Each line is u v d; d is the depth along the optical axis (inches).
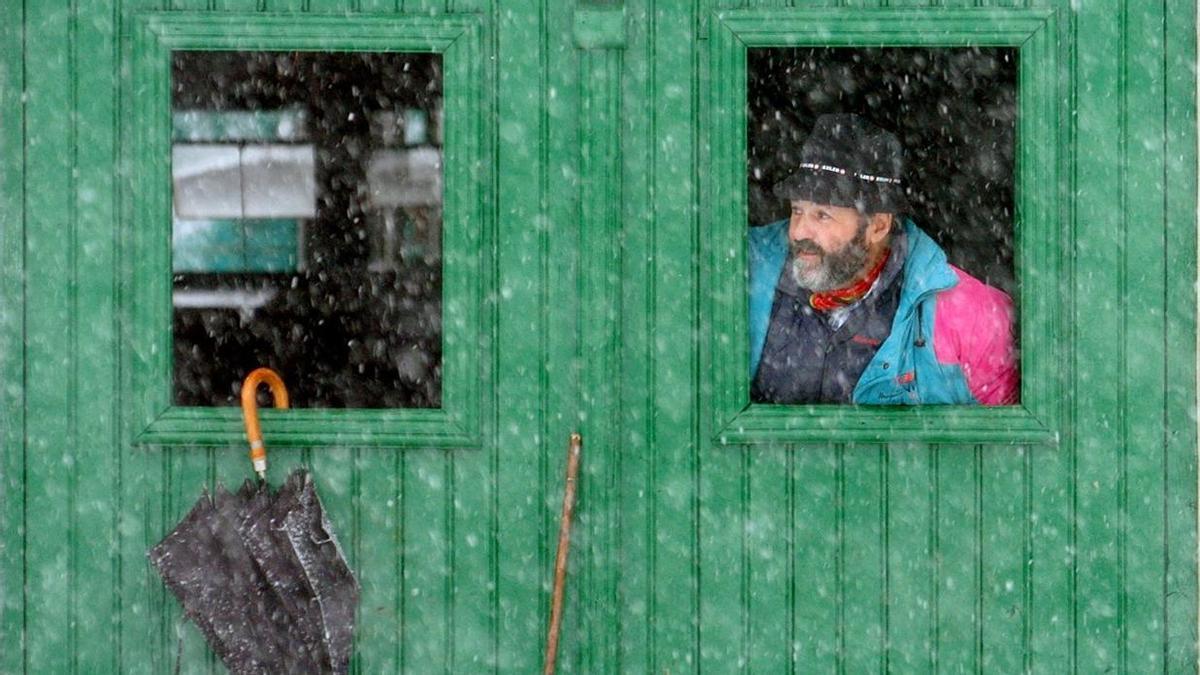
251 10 326.3
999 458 328.8
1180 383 326.6
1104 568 327.9
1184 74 325.7
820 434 327.0
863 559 328.5
